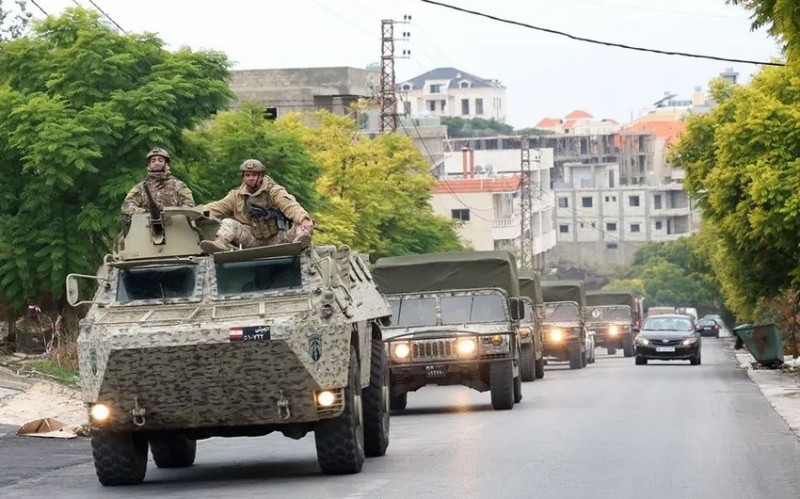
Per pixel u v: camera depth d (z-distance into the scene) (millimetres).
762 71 88562
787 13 37031
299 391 33531
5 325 70000
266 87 179750
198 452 44969
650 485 31938
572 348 113062
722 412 55031
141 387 33438
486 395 75812
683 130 107500
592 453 39281
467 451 40531
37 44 73250
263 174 36250
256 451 44531
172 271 34875
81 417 53844
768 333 101625
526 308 92188
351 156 120562
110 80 71625
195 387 33438
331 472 35219
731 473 34250
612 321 150750
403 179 137375
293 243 34594
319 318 33594
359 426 35719
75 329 68125
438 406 65750
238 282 34688
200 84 72625
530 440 43750
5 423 51969
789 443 41875
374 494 30828
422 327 62656
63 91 71062
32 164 66812
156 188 37188
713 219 92312
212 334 32844
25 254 67812
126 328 33438
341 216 114625
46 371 62219
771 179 81188
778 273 93688
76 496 32688
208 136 79250
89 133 67438
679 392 69875
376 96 180875
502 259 67625
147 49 73688
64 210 68938
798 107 84375
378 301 41969
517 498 29797
